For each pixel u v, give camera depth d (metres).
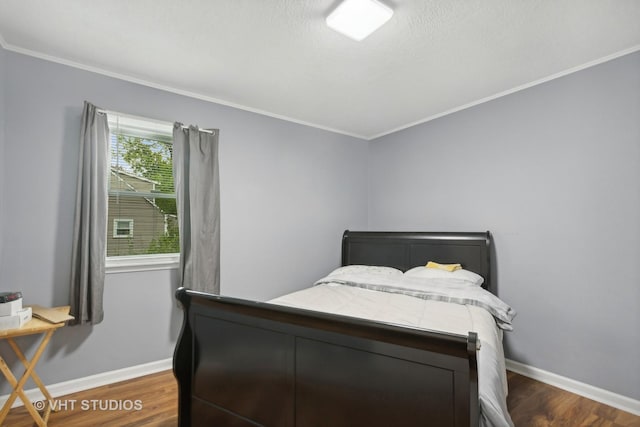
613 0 1.68
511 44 2.10
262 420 1.39
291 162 3.48
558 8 1.74
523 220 2.71
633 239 2.15
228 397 1.50
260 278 3.22
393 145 3.86
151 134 2.74
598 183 2.31
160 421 1.96
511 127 2.80
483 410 1.07
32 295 2.17
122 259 2.54
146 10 1.78
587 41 2.07
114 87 2.50
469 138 3.11
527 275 2.68
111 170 2.55
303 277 3.54
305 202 3.57
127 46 2.14
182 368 1.61
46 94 2.24
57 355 2.24
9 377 1.80
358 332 1.16
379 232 3.63
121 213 2.60
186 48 2.16
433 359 1.03
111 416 2.01
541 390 2.42
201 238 2.74
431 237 3.24
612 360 2.22
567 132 2.47
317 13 1.79
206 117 2.93
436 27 1.91
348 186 3.96
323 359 1.25
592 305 2.32
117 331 2.46
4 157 2.09
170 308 2.70
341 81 2.63
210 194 2.81
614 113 2.24
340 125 3.72
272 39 2.05
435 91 2.83
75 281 2.25
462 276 2.72
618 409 2.17
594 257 2.32
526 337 2.67
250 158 3.19
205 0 1.69
